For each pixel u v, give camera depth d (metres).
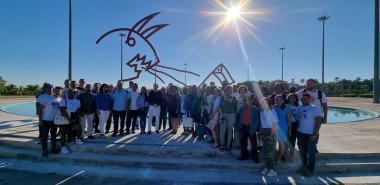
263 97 6.95
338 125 12.59
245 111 7.34
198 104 9.52
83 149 8.23
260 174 6.82
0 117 15.00
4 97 38.00
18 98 35.47
